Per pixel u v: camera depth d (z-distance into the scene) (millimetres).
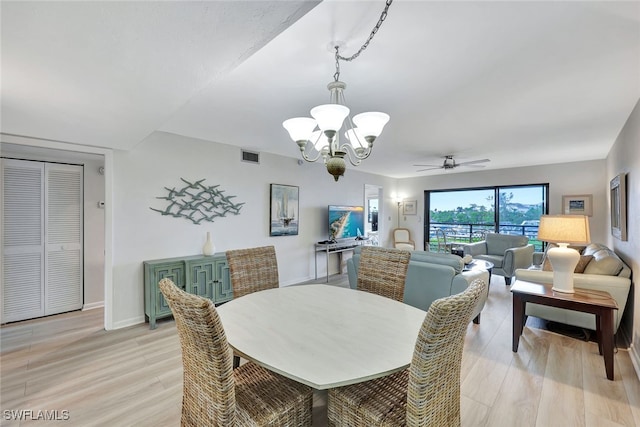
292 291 2291
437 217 7570
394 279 2266
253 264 2484
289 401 1379
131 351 2746
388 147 4488
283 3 1058
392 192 7883
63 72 1549
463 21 1578
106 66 1496
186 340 1195
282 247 5059
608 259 2945
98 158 4031
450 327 1052
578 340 2965
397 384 1455
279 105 2777
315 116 1642
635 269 2729
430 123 3324
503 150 4691
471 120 3225
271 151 4773
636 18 1552
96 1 1011
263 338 1455
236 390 1450
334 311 1834
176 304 1098
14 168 3529
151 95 1863
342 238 6078
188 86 1746
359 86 2371
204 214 4043
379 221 7535
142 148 3486
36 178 3678
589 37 1730
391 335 1488
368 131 1720
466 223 7117
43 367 2461
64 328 3318
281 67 2064
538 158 5336
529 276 3150
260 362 1233
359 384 1458
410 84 2342
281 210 5008
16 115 2178
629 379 2258
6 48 1309
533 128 3521
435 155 5070
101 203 4172
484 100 2678
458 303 1019
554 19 1570
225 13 1105
